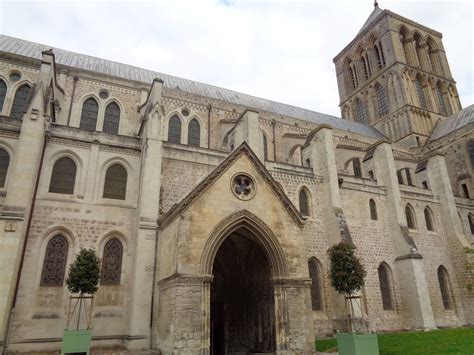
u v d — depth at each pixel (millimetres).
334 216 34094
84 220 25453
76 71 36906
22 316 21844
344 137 53219
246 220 21359
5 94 32406
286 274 21094
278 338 19906
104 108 36969
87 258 20906
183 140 39656
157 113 28578
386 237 38219
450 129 61656
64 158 26828
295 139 44469
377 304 34406
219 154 31203
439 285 40156
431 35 78375
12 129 25828
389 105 69375
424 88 70938
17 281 21922
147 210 25391
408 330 33719
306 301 21078
